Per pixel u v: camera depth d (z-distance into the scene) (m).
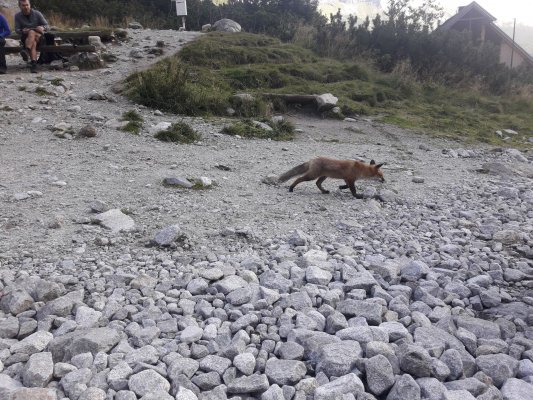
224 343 1.74
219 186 3.68
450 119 7.55
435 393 1.47
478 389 1.50
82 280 2.21
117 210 2.96
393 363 1.61
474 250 2.82
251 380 1.50
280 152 4.91
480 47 11.45
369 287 2.21
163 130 4.91
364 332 1.73
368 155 5.18
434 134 6.55
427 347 1.70
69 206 3.06
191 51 8.35
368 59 10.18
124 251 2.54
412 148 5.78
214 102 6.19
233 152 4.72
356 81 8.53
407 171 4.65
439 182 4.38
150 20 14.38
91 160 4.01
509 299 2.24
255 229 2.93
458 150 5.73
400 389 1.46
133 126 5.01
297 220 3.14
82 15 13.06
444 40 11.02
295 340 1.74
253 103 6.43
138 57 8.05
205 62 8.17
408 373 1.57
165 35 10.20
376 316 1.91
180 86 6.13
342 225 3.10
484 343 1.79
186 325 1.84
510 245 2.94
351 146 5.56
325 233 2.96
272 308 2.01
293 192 3.74
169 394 1.45
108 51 8.24
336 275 2.36
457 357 1.63
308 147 5.28
